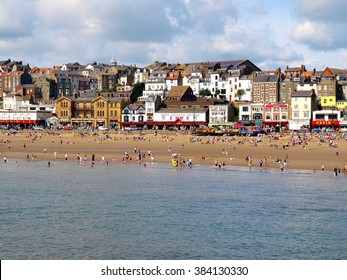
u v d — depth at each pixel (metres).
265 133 184.88
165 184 78.00
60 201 64.44
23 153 128.25
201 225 52.69
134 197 67.19
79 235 49.28
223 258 42.97
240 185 76.62
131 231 50.56
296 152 123.06
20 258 42.91
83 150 135.25
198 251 44.75
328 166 99.44
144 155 118.62
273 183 78.50
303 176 86.44
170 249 45.28
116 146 145.50
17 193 69.94
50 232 50.19
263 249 45.34
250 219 55.16
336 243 47.06
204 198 66.25
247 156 115.00
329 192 70.56
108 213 58.00
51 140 166.50
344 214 57.50
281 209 59.88
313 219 55.28
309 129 197.62
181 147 139.88
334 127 199.25
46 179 83.56
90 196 68.00
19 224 53.03
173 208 60.31
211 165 102.88
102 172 92.88
